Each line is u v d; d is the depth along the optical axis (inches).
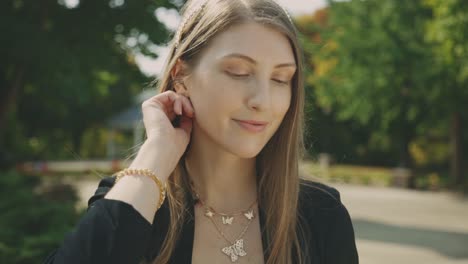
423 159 1011.9
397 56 741.3
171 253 52.1
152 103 53.9
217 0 51.4
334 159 1144.8
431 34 621.9
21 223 187.9
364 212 513.7
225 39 49.1
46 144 1231.5
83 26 350.3
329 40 820.6
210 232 54.2
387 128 877.2
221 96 49.0
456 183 753.6
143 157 50.0
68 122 1321.4
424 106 808.9
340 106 951.6
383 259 300.7
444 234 389.7
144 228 46.4
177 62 53.4
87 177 842.8
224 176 55.4
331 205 57.0
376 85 789.2
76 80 338.6
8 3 344.2
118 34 360.2
